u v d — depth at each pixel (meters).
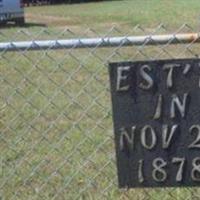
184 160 2.71
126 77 2.70
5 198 3.74
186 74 2.68
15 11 18.88
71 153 4.42
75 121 5.31
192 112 2.69
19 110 5.70
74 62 7.04
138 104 2.70
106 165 4.04
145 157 2.72
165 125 2.70
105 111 5.45
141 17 19.25
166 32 8.24
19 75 7.09
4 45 2.85
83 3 31.27
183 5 23.83
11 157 4.39
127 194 3.61
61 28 16.41
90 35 10.65
